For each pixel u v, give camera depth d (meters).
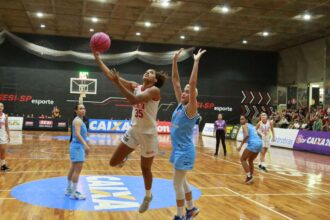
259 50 29.06
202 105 28.25
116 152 4.46
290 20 20.30
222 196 7.06
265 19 20.23
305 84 25.95
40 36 26.06
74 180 6.31
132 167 10.17
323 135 16.31
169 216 5.51
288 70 27.98
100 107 26.77
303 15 19.23
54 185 7.43
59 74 26.30
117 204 6.07
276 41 25.80
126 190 7.15
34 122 24.28
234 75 28.80
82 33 25.45
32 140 17.14
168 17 20.52
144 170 4.55
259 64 29.16
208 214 5.74
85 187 7.32
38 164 10.16
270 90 29.23
